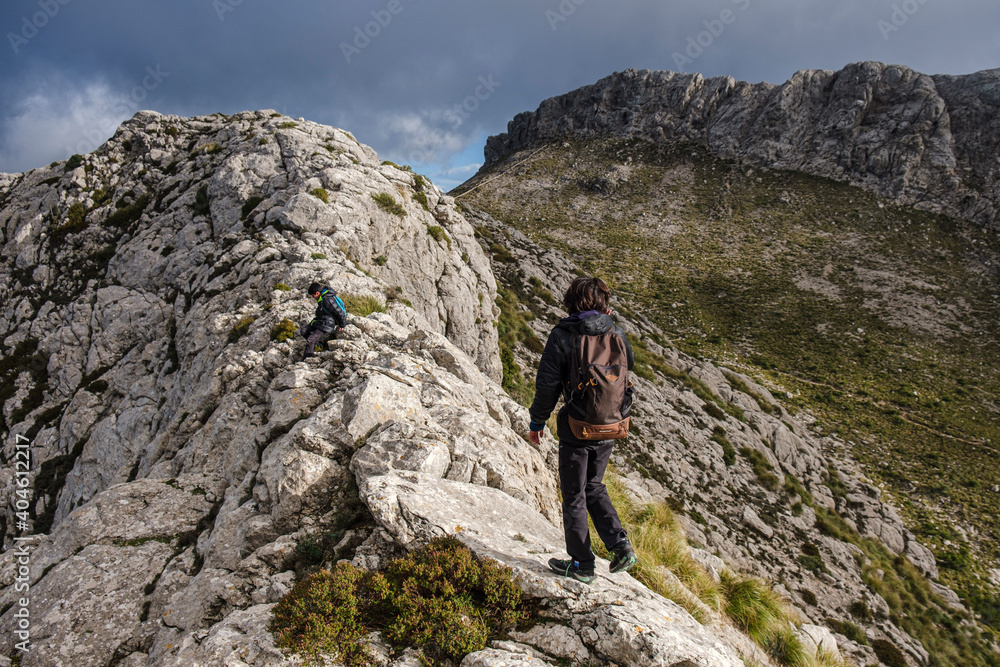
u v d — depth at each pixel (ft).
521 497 20.06
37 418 53.88
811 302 314.35
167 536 20.30
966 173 404.98
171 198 72.08
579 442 12.82
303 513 17.93
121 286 62.85
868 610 88.07
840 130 459.73
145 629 16.74
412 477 17.46
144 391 47.96
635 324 170.71
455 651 11.57
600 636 11.63
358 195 64.75
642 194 472.44
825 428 205.36
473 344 72.90
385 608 12.91
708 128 529.86
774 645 23.58
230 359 30.96
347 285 42.60
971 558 136.67
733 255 373.81
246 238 57.16
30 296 67.51
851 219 396.57
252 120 84.17
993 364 254.06
